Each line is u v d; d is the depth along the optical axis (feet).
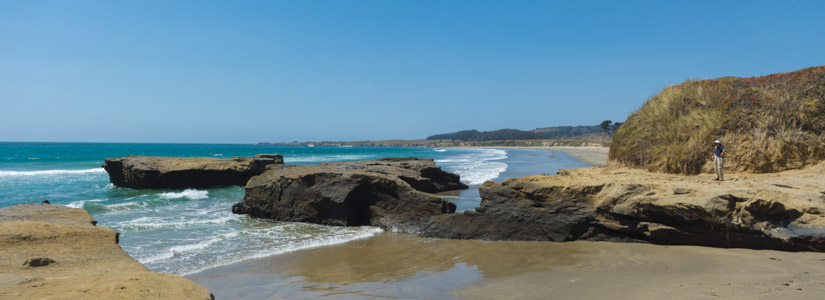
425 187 63.36
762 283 21.93
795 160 40.52
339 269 30.07
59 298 15.15
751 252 29.07
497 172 112.37
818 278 22.52
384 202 47.83
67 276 19.80
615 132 58.54
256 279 27.89
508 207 39.70
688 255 29.53
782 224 29.12
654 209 32.89
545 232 37.70
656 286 22.58
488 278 26.73
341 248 36.99
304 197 50.03
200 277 28.43
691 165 44.14
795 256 27.40
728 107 46.91
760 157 41.73
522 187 39.70
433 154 305.12
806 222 28.50
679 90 53.83
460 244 37.78
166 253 34.65
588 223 36.60
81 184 91.09
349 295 24.14
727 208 30.19
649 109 54.80
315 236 42.04
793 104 43.34
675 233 32.60
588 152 280.10
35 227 27.40
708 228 31.32
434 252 34.88
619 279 24.58
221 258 33.37
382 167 64.44
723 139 44.52
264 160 90.99
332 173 49.34
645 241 34.45
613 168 52.26
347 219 47.32
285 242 39.27
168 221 49.01
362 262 31.99
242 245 37.91
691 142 45.34
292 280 27.55
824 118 41.32
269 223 49.29
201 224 47.75
